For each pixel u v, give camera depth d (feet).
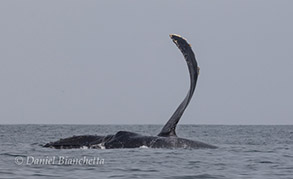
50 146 313.94
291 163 263.49
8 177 208.03
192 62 298.35
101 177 212.02
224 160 268.00
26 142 408.46
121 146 304.50
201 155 282.97
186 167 241.14
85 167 236.63
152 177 213.66
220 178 214.28
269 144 415.03
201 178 213.46
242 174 225.15
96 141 311.88
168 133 314.35
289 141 478.59
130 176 214.90
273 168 244.22
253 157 286.46
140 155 274.77
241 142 454.40
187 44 299.99
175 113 313.73
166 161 257.14
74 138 316.60
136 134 315.37
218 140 497.87
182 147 306.76
